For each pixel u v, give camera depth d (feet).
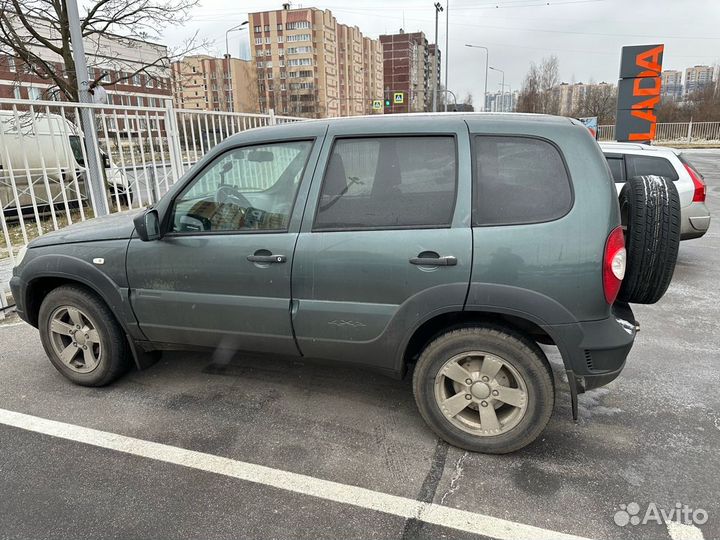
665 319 16.19
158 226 10.04
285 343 9.79
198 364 12.89
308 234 9.21
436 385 9.07
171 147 22.45
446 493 8.09
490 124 8.76
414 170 8.84
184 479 8.44
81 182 26.50
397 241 8.68
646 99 40.75
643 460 8.89
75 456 9.06
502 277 8.26
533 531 7.27
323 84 281.95
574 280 8.10
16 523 7.41
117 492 8.10
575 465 8.78
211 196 9.98
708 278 20.80
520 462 8.88
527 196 8.35
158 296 10.36
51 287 12.03
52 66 42.47
